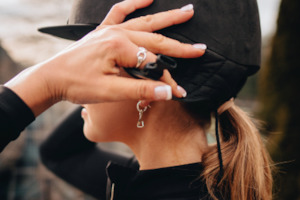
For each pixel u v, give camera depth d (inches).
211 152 28.6
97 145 49.2
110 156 45.6
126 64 20.0
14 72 97.8
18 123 19.8
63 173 46.8
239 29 24.9
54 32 27.5
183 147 28.8
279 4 114.5
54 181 96.7
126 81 19.3
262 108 115.0
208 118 30.2
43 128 111.0
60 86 19.8
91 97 19.8
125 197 27.7
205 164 27.8
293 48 109.3
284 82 109.5
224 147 29.4
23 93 19.8
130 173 28.6
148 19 22.2
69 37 28.1
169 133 28.7
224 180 28.3
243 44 25.2
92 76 19.6
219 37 23.9
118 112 28.0
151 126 28.7
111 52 19.5
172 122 28.6
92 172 45.1
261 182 29.0
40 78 19.8
